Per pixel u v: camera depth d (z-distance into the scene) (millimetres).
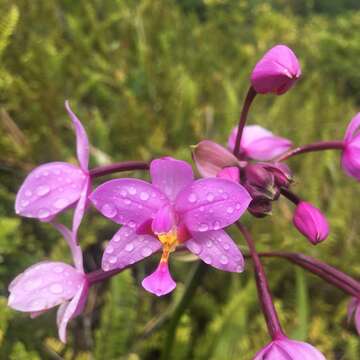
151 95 263
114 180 97
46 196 112
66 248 184
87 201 114
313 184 230
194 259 125
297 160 251
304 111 262
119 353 161
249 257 122
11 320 165
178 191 100
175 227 101
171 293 200
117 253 102
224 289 200
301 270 172
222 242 101
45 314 172
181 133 247
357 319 118
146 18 300
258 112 269
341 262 214
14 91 220
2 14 233
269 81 110
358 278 215
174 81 263
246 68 292
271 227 212
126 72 268
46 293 110
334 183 246
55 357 170
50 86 229
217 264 101
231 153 124
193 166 209
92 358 165
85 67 264
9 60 237
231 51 339
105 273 114
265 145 135
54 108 229
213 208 99
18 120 228
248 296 167
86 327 187
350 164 125
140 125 237
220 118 266
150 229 103
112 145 240
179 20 324
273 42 348
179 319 136
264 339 177
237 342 165
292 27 364
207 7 371
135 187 99
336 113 299
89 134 231
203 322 189
